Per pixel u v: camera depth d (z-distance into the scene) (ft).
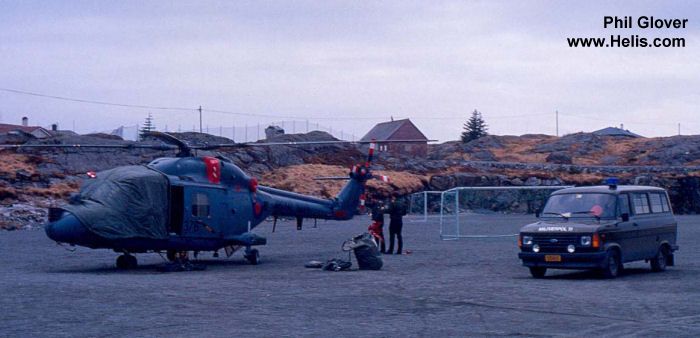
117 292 49.03
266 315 39.45
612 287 51.93
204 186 69.87
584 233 55.98
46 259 78.13
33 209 139.64
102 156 189.37
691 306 42.45
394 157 249.75
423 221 159.63
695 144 329.31
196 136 221.66
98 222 62.54
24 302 44.11
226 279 58.08
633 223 59.98
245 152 215.92
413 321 37.52
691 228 138.82
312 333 34.14
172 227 67.36
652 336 33.17
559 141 369.91
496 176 223.51
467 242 104.73
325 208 85.05
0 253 85.56
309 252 87.81
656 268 63.16
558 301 44.75
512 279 57.88
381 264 66.44
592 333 34.01
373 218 84.89
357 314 39.81
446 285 53.57
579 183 230.68
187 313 40.04
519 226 139.74
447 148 372.99
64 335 33.60
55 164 180.04
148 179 65.72
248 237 72.33
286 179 198.90
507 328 35.42
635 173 254.47
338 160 234.38
